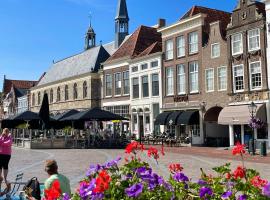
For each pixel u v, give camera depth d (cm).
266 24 3144
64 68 6569
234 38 3438
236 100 3369
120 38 5838
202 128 3709
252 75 3266
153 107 4381
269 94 3097
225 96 3494
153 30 5191
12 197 1049
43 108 3481
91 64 5603
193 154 2730
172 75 4141
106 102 5197
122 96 4894
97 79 5462
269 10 3128
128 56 4741
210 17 3988
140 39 4956
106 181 442
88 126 5066
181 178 514
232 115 3291
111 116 3538
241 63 3353
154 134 4106
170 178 516
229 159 2338
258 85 3219
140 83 4553
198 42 3822
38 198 801
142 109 4531
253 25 3244
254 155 2623
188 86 3919
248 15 3303
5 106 9812
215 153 2794
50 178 702
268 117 3094
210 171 1727
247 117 3148
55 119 3984
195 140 3697
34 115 3866
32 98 7481
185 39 3975
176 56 4084
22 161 2247
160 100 4247
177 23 4016
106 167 567
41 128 4022
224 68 3528
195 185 512
